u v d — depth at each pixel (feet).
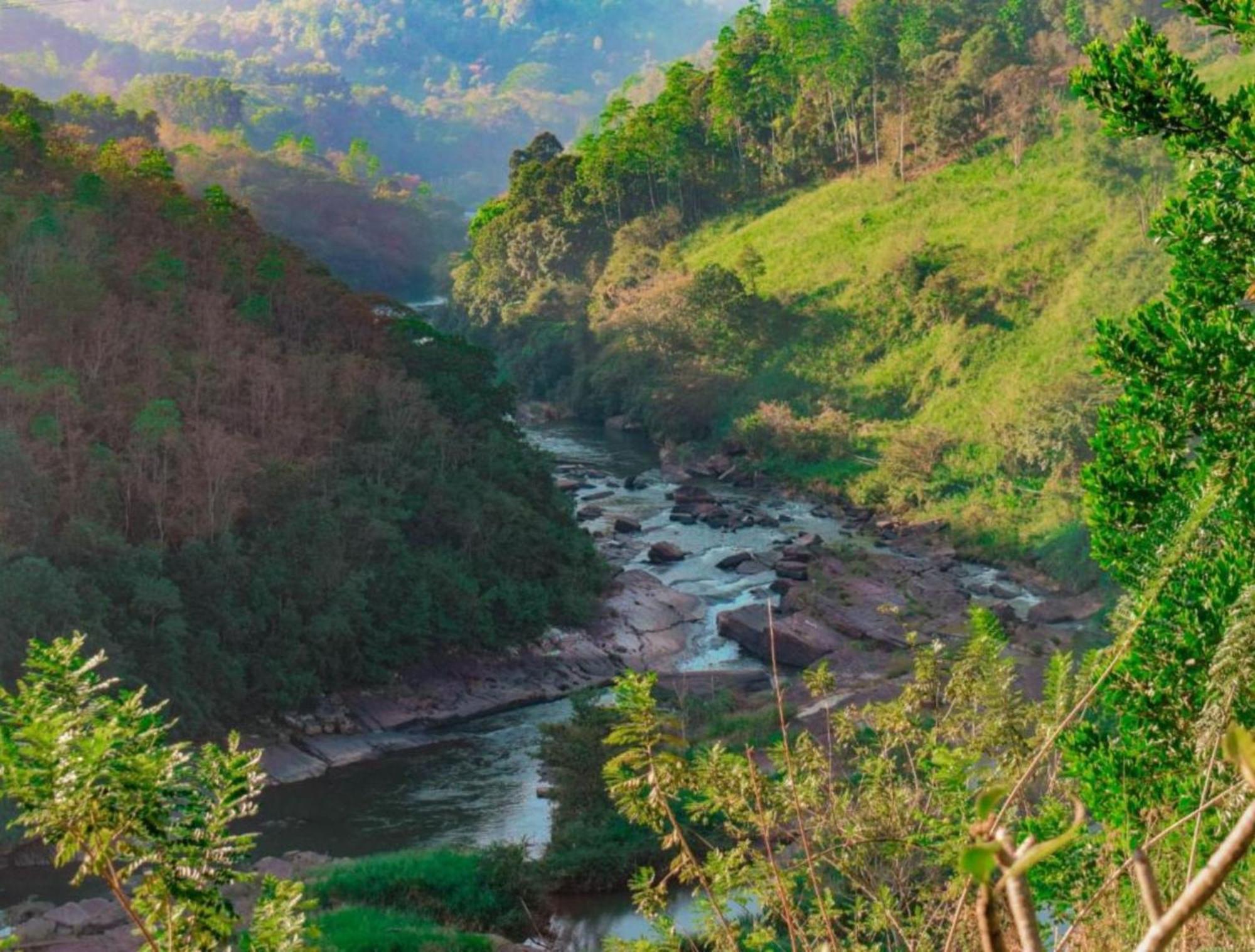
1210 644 41.91
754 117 441.27
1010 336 297.33
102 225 228.02
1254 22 51.21
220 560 165.68
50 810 22.16
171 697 151.84
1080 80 54.85
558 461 299.79
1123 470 48.57
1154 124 54.54
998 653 39.63
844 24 414.00
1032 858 8.50
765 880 33.91
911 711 40.37
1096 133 330.75
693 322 337.11
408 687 175.94
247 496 179.22
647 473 292.81
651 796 29.94
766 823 32.17
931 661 40.93
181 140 546.26
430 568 184.55
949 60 408.87
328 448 200.54
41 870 123.85
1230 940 26.45
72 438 169.58
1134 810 42.19
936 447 264.11
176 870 23.34
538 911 107.96
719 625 197.98
